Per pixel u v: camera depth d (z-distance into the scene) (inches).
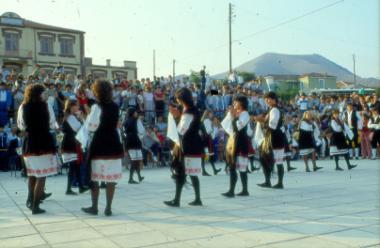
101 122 221.0
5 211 242.2
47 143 232.8
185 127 242.4
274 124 307.1
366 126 609.6
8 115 532.7
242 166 276.5
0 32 1534.2
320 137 625.0
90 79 634.2
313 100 782.5
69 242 173.2
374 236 175.8
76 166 303.1
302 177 385.4
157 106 637.9
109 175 222.1
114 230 191.8
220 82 847.7
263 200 262.8
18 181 395.5
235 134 276.4
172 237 177.6
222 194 280.4
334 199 263.6
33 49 1598.2
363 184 331.0
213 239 173.6
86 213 230.4
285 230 186.5
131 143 364.8
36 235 185.6
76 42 1688.0
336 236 176.1
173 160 249.0
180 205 250.4
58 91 516.4
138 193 303.7
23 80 619.2
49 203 266.1
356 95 738.8
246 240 171.3
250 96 683.4
